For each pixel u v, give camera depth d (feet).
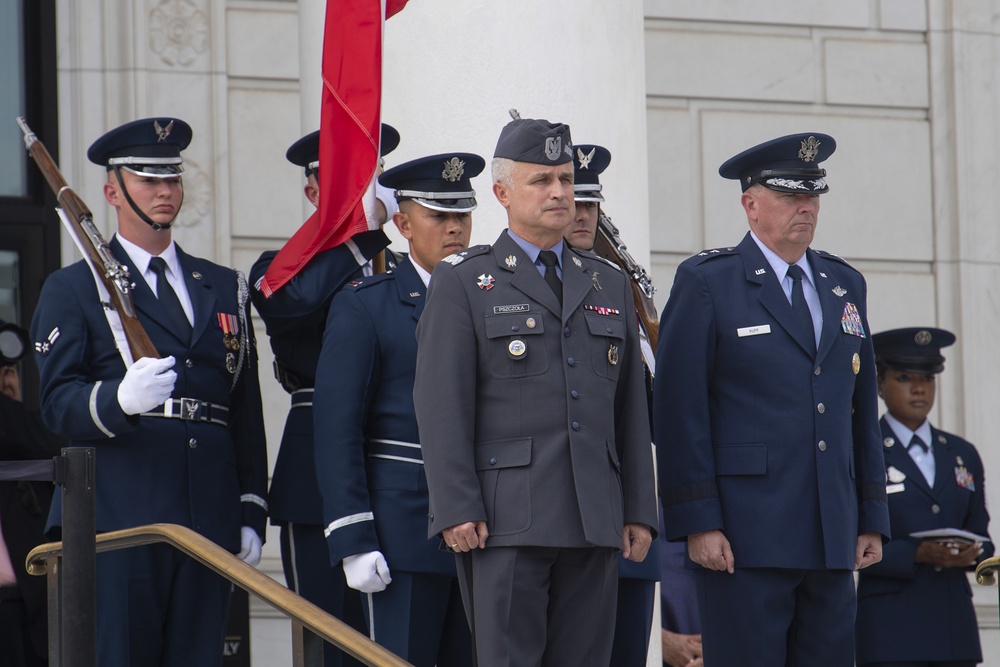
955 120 85.87
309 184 52.39
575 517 39.63
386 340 45.75
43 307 46.88
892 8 86.12
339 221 48.80
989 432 84.17
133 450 46.11
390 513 44.73
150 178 47.88
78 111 73.61
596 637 40.19
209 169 75.05
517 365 40.27
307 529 49.19
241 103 75.77
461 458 39.58
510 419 40.11
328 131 49.32
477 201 52.44
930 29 86.17
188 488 46.57
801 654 46.85
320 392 45.21
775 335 47.01
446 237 46.68
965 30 86.43
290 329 49.62
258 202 75.66
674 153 82.94
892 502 64.18
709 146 83.41
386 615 44.45
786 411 46.57
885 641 62.23
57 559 40.63
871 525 47.57
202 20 75.36
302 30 59.16
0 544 51.13
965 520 65.36
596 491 39.88
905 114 85.97
